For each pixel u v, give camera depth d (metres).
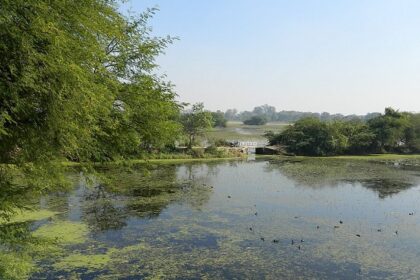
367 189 29.19
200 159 50.12
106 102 9.00
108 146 12.04
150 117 12.99
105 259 13.90
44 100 6.62
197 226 18.31
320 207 22.91
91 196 24.28
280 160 51.47
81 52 7.45
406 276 12.90
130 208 21.52
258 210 21.88
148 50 12.94
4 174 7.72
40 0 6.32
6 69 6.19
